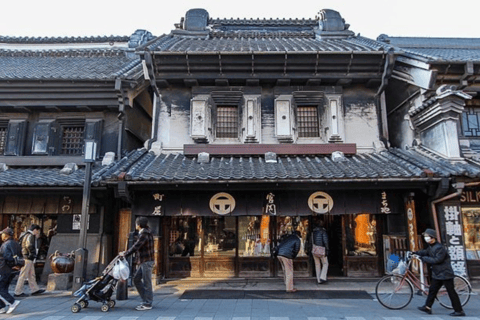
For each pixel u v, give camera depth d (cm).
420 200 952
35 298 797
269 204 901
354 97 1094
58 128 1131
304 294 818
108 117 1130
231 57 1002
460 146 941
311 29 1462
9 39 1494
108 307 680
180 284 931
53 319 616
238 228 1016
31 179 918
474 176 788
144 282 693
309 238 1014
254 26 1487
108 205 1053
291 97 1076
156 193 908
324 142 1055
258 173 845
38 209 991
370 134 1067
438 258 646
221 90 1079
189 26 1323
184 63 1014
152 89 1167
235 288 884
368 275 978
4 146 1108
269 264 991
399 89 1122
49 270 989
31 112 1130
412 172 818
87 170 839
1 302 654
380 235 1001
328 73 1041
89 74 1112
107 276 685
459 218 863
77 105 1080
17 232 1061
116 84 1016
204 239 1011
